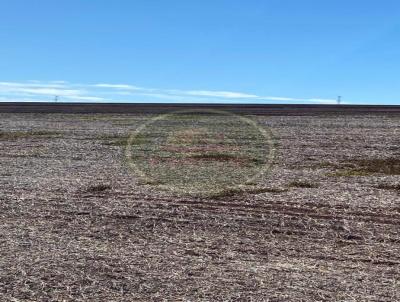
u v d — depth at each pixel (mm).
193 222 14695
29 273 10484
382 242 12828
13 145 35438
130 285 9859
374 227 14109
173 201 17469
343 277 10305
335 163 26703
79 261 11258
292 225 14344
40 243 12664
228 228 14086
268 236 13320
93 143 36500
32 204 17047
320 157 28969
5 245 12469
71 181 21406
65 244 12602
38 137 40938
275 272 10602
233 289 9648
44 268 10781
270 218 15047
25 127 50906
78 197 18172
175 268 10828
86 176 22734
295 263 11219
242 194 18531
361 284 9906
